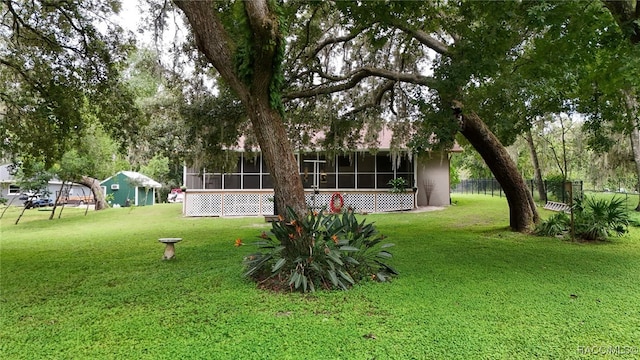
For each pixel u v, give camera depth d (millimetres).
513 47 6492
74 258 6867
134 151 14445
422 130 7574
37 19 7750
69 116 8805
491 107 7270
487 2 5457
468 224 11086
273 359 2656
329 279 4500
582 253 6664
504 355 2711
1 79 8562
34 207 24344
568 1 4965
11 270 5852
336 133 10656
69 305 3990
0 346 2932
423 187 17531
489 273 5195
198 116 8727
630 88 7508
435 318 3449
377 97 9977
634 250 6980
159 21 6984
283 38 4832
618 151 16859
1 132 8547
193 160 11742
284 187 5289
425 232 9523
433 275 5086
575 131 20609
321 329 3203
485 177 31359
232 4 6328
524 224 9281
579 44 5797
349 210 5781
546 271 5312
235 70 5172
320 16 8461
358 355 2707
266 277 4812
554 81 6645
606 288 4449
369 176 16219
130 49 8844
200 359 2662
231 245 8031
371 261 5285
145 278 5176
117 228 12180
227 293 4328
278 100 5285
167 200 34562
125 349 2850
